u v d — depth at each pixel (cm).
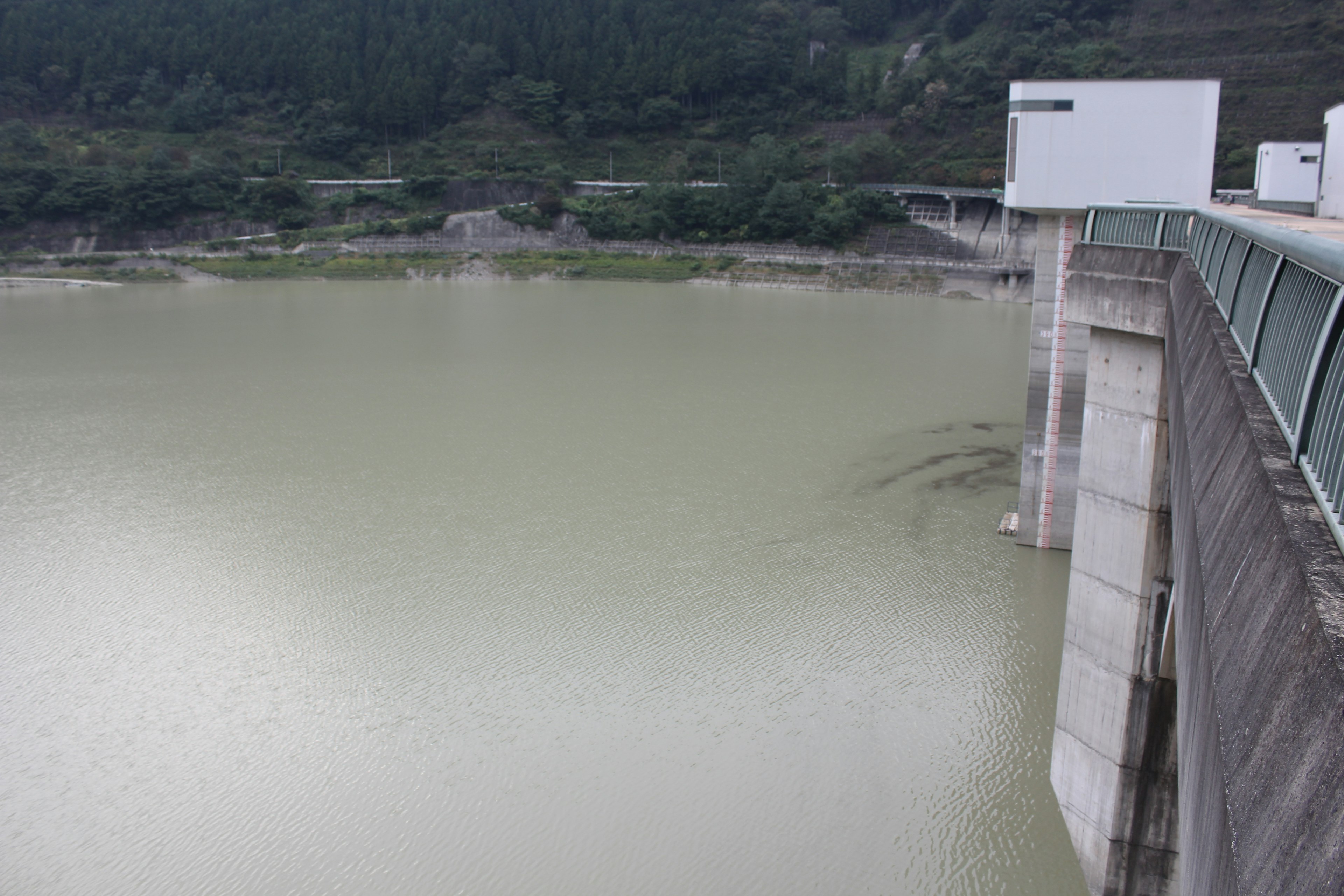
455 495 3703
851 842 1902
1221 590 601
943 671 2445
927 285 9600
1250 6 11656
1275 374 691
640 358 6194
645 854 1881
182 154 13275
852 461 3975
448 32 15062
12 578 3048
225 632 2720
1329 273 534
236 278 11112
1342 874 341
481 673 2483
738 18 15100
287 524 3444
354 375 5788
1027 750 2148
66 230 11881
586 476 3878
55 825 2000
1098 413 1722
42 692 2447
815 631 2639
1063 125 2672
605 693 2388
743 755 2153
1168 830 1728
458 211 12538
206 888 1833
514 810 2005
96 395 5353
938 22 15962
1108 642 1738
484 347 6681
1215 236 1168
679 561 3075
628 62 14525
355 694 2414
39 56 15112
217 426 4691
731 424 4544
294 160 13875
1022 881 1812
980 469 3834
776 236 10869
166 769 2159
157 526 3447
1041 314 2944
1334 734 387
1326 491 516
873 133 12231
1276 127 10169
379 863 1881
